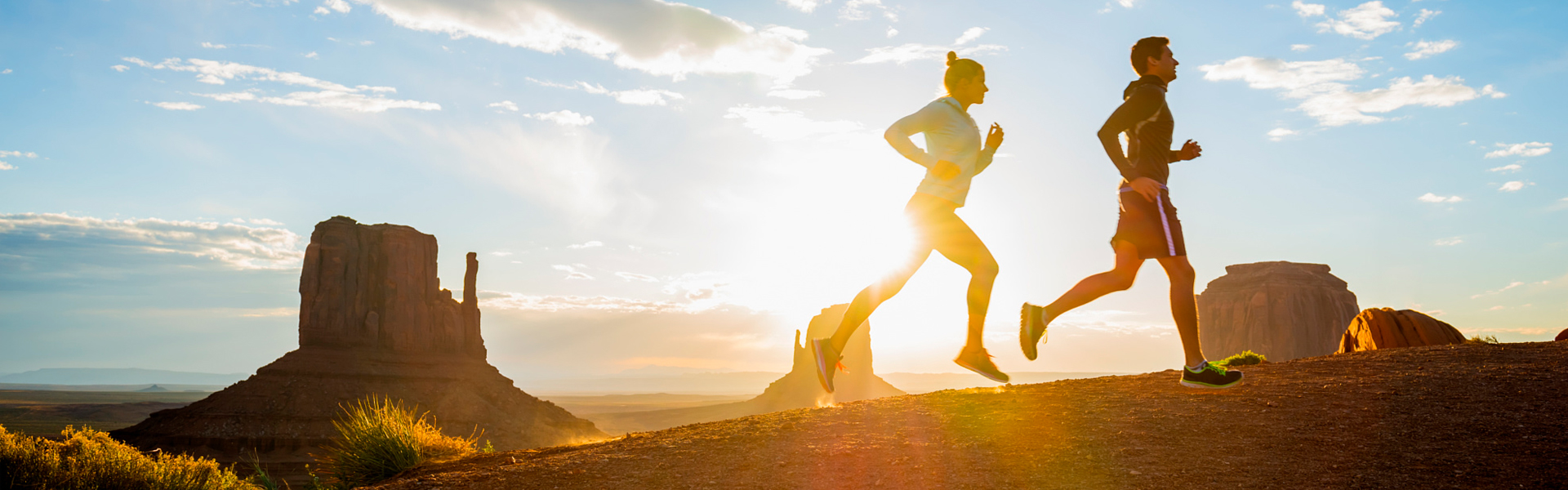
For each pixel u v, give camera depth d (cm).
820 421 601
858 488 420
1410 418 491
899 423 570
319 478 810
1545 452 409
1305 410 527
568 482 477
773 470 464
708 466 489
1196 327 464
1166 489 384
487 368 14188
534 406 13662
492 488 477
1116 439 482
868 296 420
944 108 408
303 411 10638
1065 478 412
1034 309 448
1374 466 403
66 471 951
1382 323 1168
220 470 1051
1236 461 424
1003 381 422
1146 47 479
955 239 411
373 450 802
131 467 994
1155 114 454
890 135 407
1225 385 457
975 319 422
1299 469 405
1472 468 391
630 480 469
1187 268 457
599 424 19250
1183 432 489
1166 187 455
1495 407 507
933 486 412
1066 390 675
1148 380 716
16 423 17500
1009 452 470
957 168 399
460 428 11700
